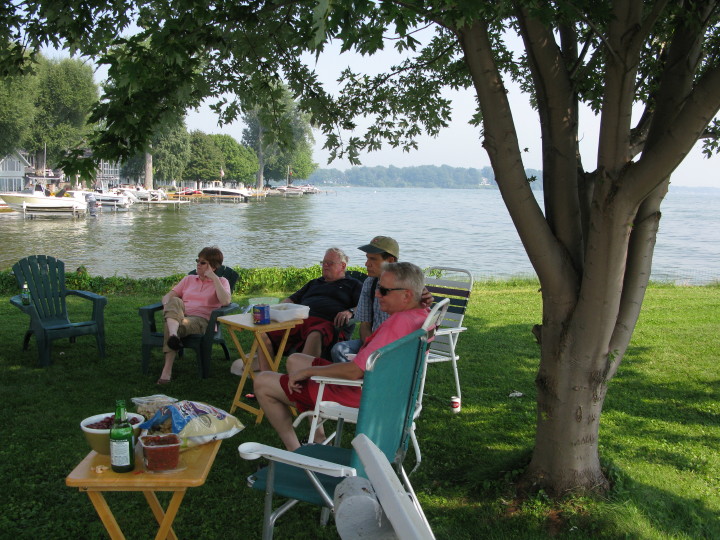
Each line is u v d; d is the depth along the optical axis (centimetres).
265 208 7344
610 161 325
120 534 248
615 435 490
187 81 409
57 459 422
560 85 349
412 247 3316
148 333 623
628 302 364
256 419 509
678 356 739
